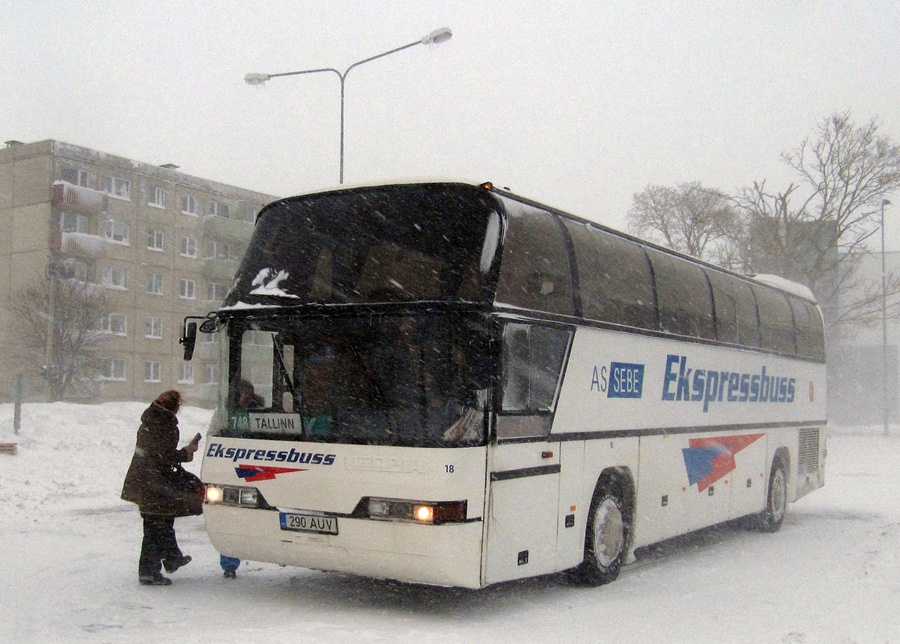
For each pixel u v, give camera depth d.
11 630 7.02
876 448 40.31
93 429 22.80
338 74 24.86
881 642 7.20
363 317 8.02
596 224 10.27
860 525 15.81
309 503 7.94
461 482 7.50
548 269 8.90
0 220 54.28
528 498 8.35
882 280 50.53
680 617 8.31
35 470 18.12
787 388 16.11
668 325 11.59
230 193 62.81
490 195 8.17
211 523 8.55
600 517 9.86
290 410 8.20
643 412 10.78
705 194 45.72
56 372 48.47
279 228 8.78
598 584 9.88
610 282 10.22
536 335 8.57
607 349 9.96
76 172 54.41
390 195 8.37
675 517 11.62
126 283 56.00
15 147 54.19
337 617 7.89
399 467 7.58
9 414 22.66
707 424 12.69
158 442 8.87
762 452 14.78
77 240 52.75
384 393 7.81
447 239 8.03
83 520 13.56
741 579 10.46
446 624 7.84
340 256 8.37
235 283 8.88
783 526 15.88
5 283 53.78
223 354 8.71
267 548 8.24
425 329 7.78
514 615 8.34
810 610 8.60
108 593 8.45
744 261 44.84
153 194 58.03
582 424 9.37
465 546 7.51
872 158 42.19
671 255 12.11
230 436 8.52
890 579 10.06
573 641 7.30
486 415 7.74
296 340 8.28
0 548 10.80
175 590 8.77
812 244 43.56
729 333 13.64
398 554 7.55
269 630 7.05
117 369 55.09
